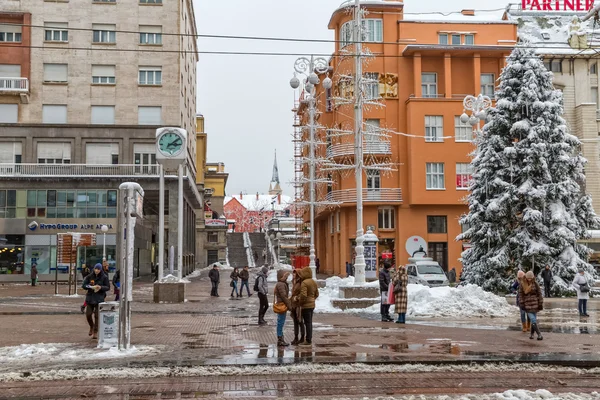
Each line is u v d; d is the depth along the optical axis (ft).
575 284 71.26
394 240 169.07
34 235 159.63
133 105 170.50
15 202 160.45
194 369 34.86
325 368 35.45
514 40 173.58
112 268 159.94
